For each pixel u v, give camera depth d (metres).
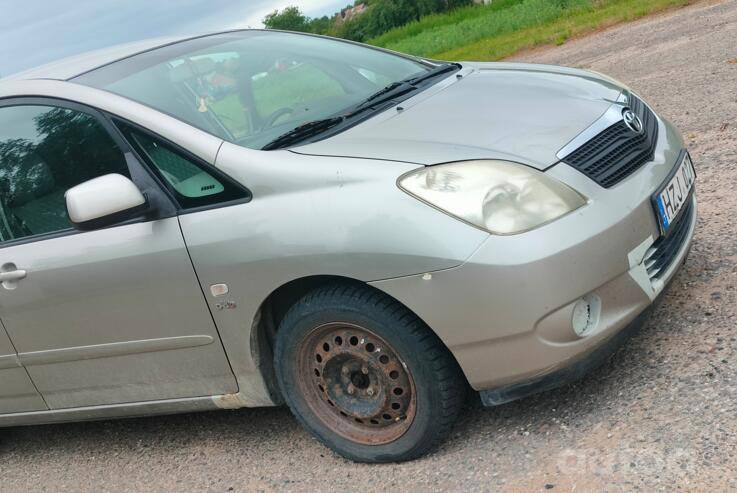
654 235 2.85
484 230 2.56
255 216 2.90
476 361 2.70
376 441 3.06
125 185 2.97
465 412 3.23
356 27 58.28
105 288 3.25
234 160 2.97
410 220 2.63
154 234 3.11
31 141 3.47
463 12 36.06
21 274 3.39
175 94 3.36
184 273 3.08
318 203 2.79
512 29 22.31
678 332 3.20
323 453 3.35
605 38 13.12
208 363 3.27
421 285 2.64
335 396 3.11
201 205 3.03
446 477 2.87
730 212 4.19
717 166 5.00
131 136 3.21
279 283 2.89
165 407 3.52
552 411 3.02
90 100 3.33
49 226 3.41
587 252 2.59
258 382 3.22
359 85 3.78
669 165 3.12
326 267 2.77
